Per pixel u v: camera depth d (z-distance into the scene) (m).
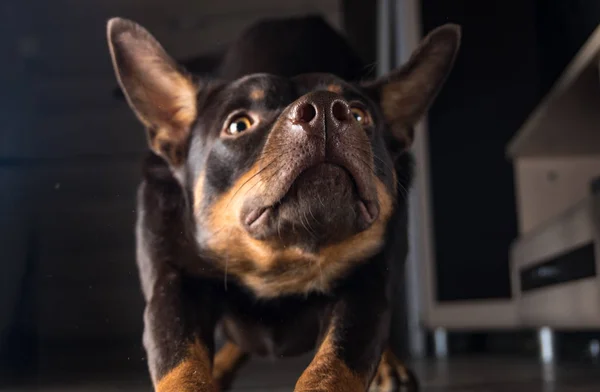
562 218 1.08
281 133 0.59
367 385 0.61
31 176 2.22
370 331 0.64
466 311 1.44
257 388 0.91
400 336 0.86
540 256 1.20
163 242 0.69
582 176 1.45
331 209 0.60
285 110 0.60
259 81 0.67
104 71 2.31
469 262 1.48
